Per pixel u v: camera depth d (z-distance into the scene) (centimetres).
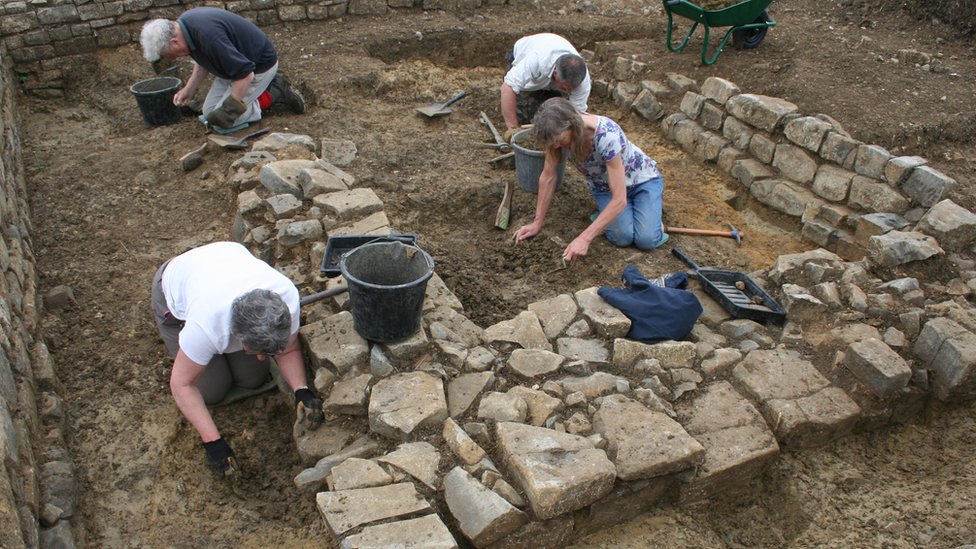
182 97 561
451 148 548
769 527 305
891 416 339
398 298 297
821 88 561
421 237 450
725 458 299
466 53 749
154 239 454
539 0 820
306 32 737
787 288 378
